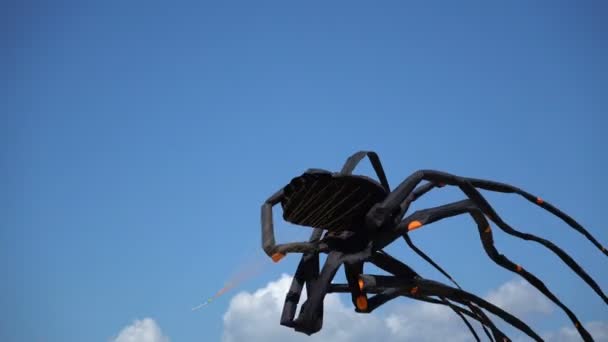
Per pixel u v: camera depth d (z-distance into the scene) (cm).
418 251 2244
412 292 2178
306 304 1947
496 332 2445
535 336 2328
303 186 1814
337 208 1888
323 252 1978
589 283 2328
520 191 2144
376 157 1991
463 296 2244
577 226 2264
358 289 2042
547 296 2333
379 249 1978
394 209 1889
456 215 2022
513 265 2245
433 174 1955
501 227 2100
